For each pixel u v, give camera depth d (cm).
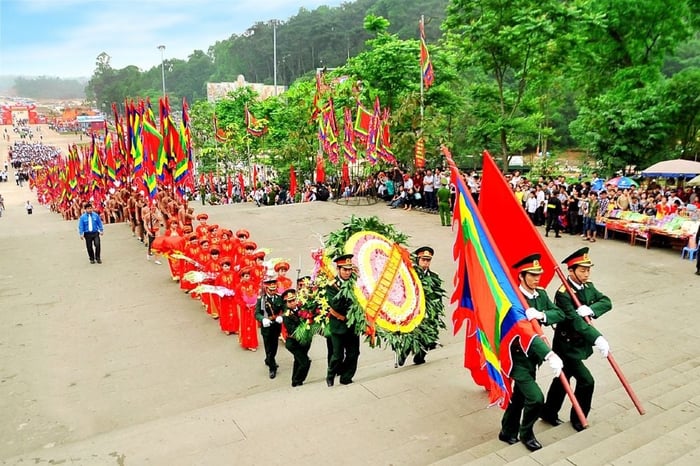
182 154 1888
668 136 2653
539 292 611
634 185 2191
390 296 830
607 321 1042
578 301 611
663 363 854
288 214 2433
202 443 641
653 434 535
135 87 16400
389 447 613
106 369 985
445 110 3102
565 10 2311
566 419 659
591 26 2494
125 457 620
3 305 1335
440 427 654
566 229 1927
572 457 497
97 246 1708
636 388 734
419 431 646
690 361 830
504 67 2603
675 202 1741
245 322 1053
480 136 2808
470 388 759
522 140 3872
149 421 779
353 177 3059
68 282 1515
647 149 2628
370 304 806
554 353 576
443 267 1539
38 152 10919
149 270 1630
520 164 4856
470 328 702
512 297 581
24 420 813
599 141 2747
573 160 5791
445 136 2875
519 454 555
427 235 1933
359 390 766
